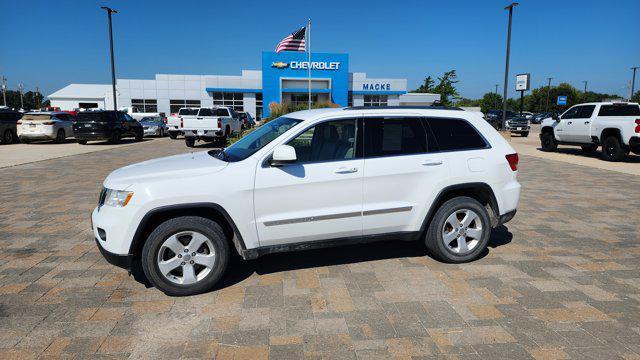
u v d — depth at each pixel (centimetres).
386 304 387
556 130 1691
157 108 4475
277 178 413
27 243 551
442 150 467
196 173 401
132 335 337
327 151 436
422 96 4650
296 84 4159
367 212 441
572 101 8412
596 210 737
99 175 1080
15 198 807
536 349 318
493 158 480
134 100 4447
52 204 760
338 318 362
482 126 489
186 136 1938
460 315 367
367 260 494
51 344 324
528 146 2084
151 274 391
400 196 452
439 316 365
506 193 488
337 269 467
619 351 315
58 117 2158
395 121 458
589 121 1522
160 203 387
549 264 482
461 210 472
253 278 444
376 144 447
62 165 1267
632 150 1415
